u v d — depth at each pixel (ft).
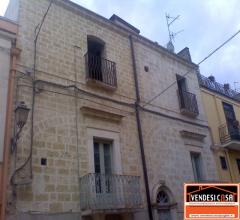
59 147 33.81
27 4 38.50
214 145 55.11
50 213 30.40
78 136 35.96
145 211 38.70
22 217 28.53
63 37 40.50
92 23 45.34
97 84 40.57
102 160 37.91
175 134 48.44
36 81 34.99
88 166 35.37
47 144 33.01
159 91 49.93
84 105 38.40
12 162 29.73
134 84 46.52
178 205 43.04
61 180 32.50
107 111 39.50
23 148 31.01
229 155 58.03
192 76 59.11
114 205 33.76
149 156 42.70
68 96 37.27
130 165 39.88
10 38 34.78
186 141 49.67
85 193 32.83
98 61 42.42
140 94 46.55
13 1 40.24
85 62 41.22
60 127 34.86
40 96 34.71
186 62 58.75
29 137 31.91
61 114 35.60
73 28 42.37
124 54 47.73
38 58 36.60
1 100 31.37
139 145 42.19
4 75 32.63
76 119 36.70
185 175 46.29
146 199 39.52
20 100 32.91
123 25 51.85
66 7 42.75
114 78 43.14
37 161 31.55
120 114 41.81
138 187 37.09
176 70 55.88
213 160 53.31
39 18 38.91
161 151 44.75
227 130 58.29
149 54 52.01
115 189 34.91
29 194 29.71
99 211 32.22
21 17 37.19
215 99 62.49
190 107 53.26
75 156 34.71
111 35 47.32
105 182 34.45
